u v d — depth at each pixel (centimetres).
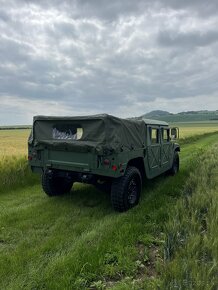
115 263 380
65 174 638
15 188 841
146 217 552
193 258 336
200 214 517
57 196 723
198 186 683
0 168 818
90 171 574
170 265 330
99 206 633
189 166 1130
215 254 352
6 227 514
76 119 585
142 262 388
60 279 334
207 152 1550
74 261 374
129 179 593
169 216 509
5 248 432
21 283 331
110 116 550
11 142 2177
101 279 348
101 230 487
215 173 865
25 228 509
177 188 775
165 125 845
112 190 585
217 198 550
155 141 776
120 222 521
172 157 932
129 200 607
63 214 582
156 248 431
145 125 688
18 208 629
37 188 845
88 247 420
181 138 2586
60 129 626
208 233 412
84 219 550
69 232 485
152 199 678
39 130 659
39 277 343
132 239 442
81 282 334
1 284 332
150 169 730
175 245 390
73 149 585
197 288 287
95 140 566
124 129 580
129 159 599
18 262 380
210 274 314
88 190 780
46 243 439
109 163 553
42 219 554
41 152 656
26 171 902
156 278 336
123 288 318
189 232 414
